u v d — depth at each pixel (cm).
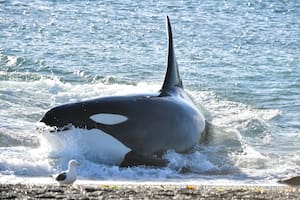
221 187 4009
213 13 16488
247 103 7650
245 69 9881
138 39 12019
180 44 12038
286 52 11800
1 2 15600
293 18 16675
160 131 5069
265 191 3588
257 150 5703
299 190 3666
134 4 16838
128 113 4959
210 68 9856
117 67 9306
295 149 5775
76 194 3222
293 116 7150
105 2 16812
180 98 5581
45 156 4794
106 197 3172
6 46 10538
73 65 9219
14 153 4856
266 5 18500
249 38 13212
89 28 12938
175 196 3266
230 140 5750
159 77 8775
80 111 4866
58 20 13712
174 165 4947
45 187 3431
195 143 5438
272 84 8806
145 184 4194
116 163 4884
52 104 6706
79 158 4791
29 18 13775
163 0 17862
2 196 3139
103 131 4853
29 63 9019
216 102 7488
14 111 6212
